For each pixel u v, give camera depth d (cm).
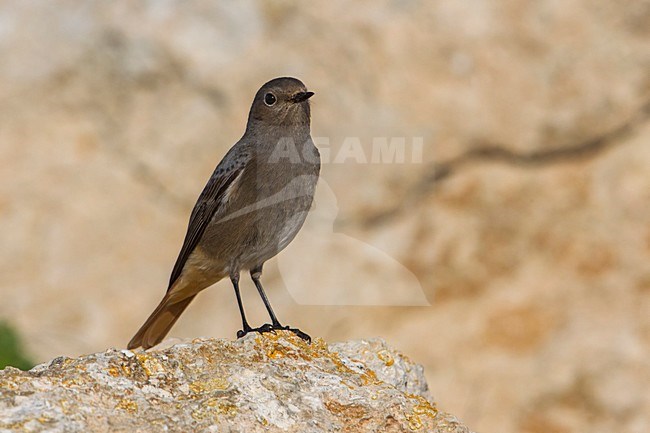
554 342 1630
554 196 1727
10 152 1805
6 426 610
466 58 1727
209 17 1781
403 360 889
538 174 1736
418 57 1728
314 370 749
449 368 1625
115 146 1816
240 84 1762
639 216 1700
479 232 1717
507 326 1662
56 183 1794
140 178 1809
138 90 1798
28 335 1609
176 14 1788
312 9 1762
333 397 720
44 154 1809
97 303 1705
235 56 1770
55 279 1731
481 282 1703
